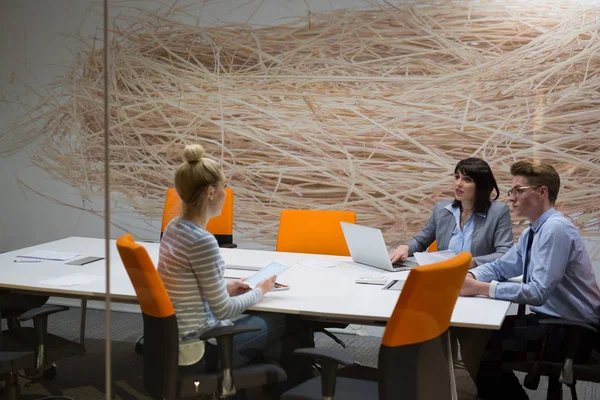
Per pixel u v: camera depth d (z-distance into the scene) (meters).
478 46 3.58
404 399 1.65
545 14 3.44
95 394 1.93
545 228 2.24
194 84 3.71
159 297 1.81
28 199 2.60
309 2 3.76
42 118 2.61
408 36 3.67
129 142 3.57
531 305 2.20
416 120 3.71
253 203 3.91
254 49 3.79
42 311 2.04
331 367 1.71
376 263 2.65
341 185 3.84
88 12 2.69
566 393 2.21
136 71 3.58
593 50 3.37
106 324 1.91
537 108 3.50
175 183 1.97
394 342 1.61
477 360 2.02
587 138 3.40
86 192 2.67
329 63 3.78
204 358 1.89
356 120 3.79
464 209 2.75
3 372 2.02
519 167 2.36
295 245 3.21
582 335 2.14
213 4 3.73
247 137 3.85
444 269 1.60
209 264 1.89
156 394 1.85
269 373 1.92
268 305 2.03
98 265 2.42
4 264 2.43
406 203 3.75
